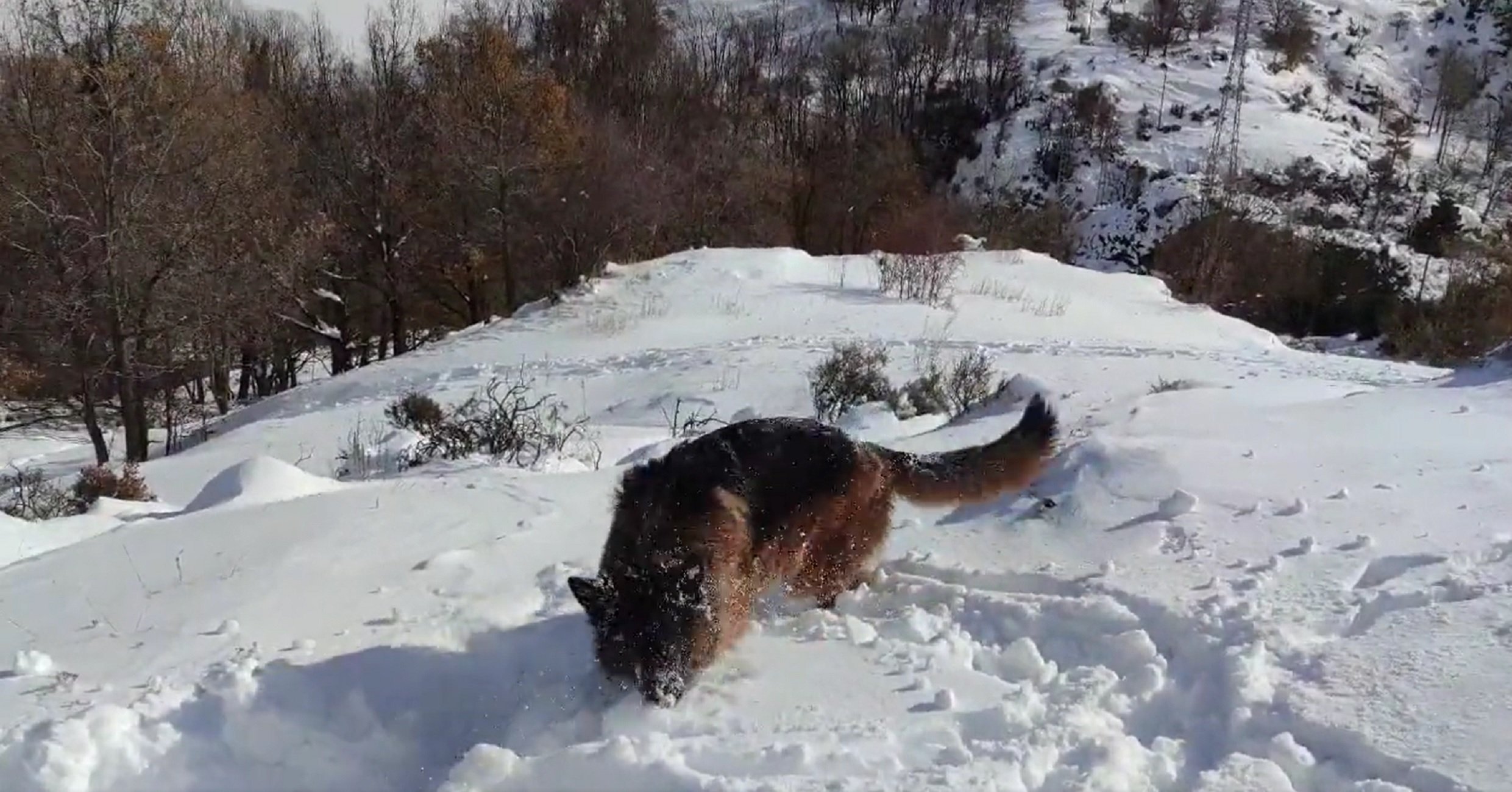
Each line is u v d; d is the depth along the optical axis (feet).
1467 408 26.50
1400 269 140.56
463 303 140.26
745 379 65.67
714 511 16.34
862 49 217.97
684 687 15.05
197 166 86.79
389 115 124.47
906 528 21.83
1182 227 159.94
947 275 101.19
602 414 60.64
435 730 15.38
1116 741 12.84
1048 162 200.03
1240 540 18.45
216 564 19.92
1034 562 19.10
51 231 82.28
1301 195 188.96
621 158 123.34
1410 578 16.08
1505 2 275.59
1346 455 22.22
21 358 89.97
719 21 245.24
